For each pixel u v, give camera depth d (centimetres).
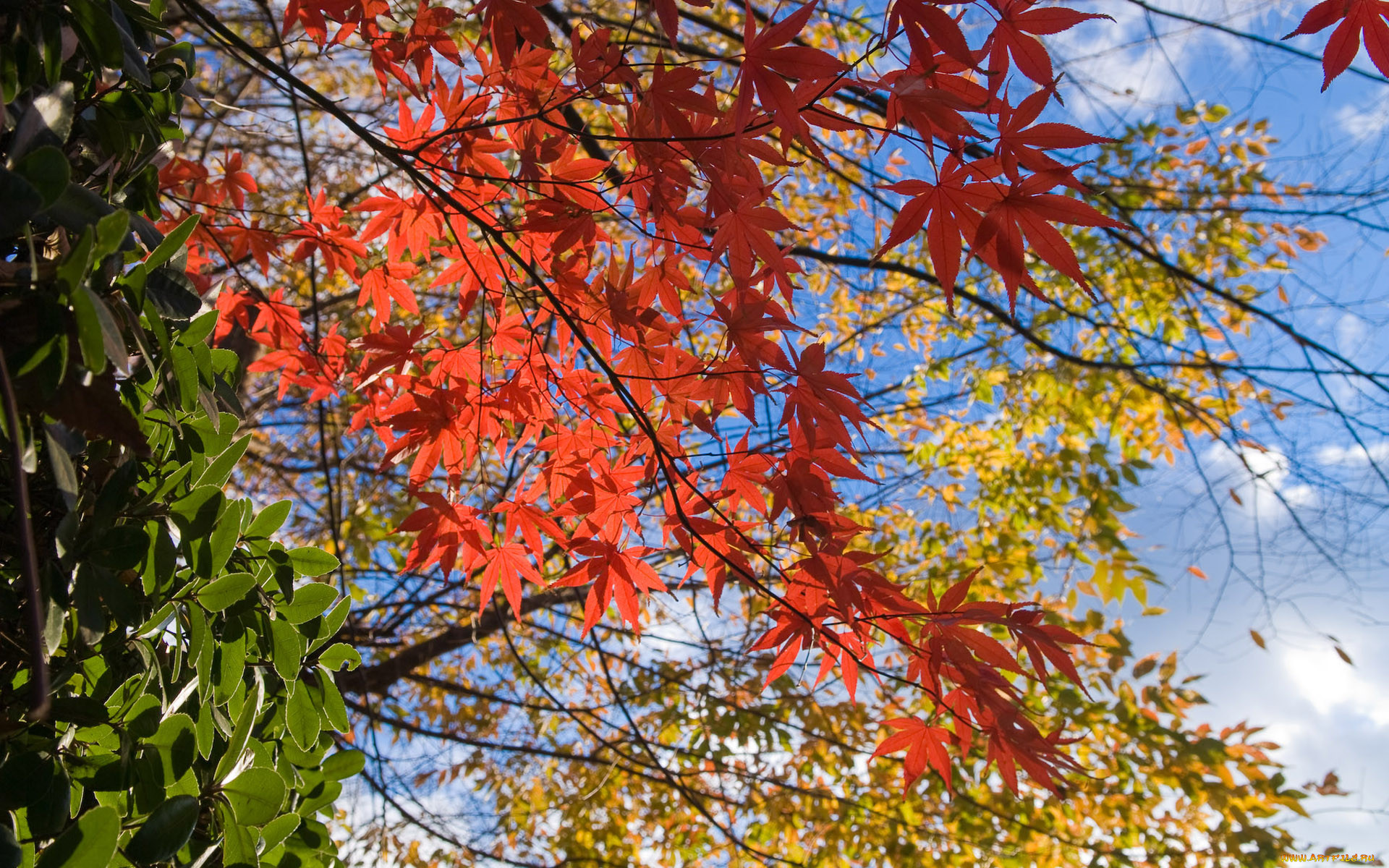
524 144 213
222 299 285
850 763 519
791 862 429
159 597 101
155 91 132
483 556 257
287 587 131
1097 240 577
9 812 83
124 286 98
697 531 216
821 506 204
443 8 214
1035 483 598
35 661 58
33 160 82
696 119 195
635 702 545
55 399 83
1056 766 196
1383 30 156
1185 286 562
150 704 100
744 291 193
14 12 97
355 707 451
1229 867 432
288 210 467
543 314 259
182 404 109
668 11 153
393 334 257
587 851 601
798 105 159
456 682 696
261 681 126
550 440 253
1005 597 546
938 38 143
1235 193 519
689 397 227
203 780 113
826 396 191
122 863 94
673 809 587
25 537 60
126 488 99
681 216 212
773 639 224
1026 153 150
